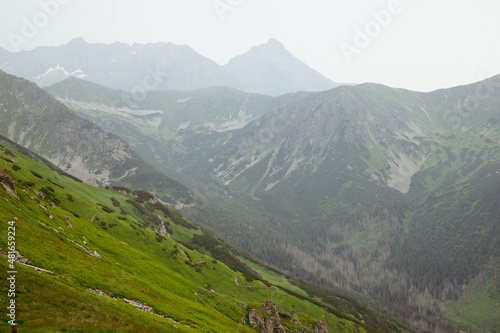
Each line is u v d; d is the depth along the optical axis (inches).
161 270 3501.5
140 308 1942.7
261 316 3624.5
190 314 2458.2
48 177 5625.0
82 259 2177.7
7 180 2684.5
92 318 1375.5
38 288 1373.0
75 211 4146.2
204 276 4840.1
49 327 1121.4
